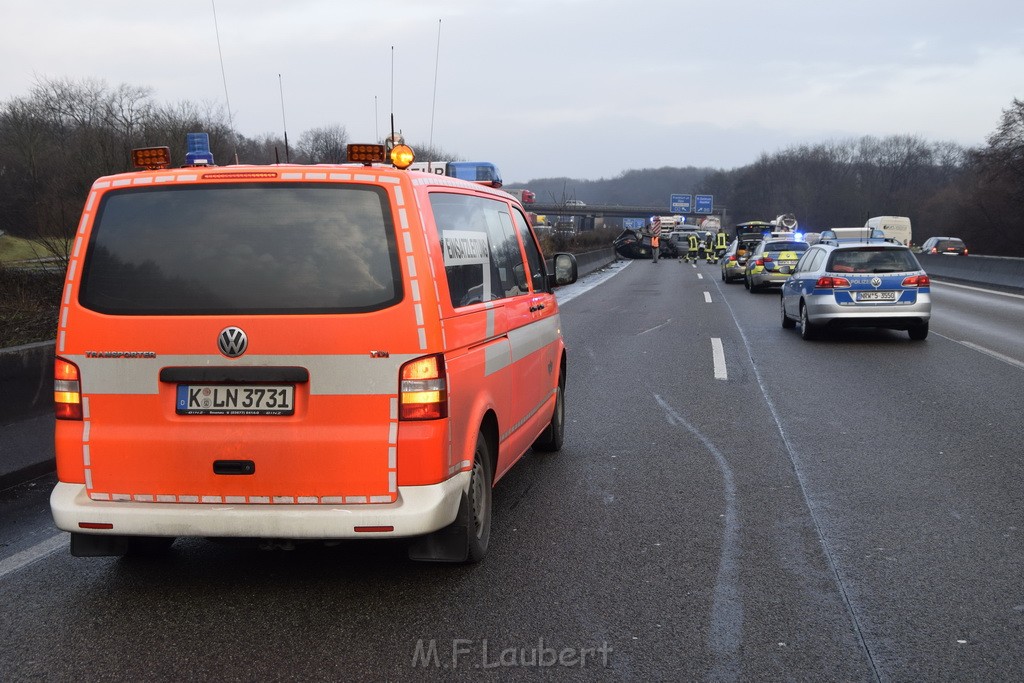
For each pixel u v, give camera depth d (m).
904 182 155.12
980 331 15.59
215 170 3.96
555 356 6.59
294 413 3.84
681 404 8.87
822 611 3.87
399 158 4.24
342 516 3.80
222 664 3.38
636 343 13.97
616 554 4.62
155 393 3.89
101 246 3.98
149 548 4.64
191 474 3.88
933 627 3.70
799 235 28.05
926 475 6.16
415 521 3.80
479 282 4.68
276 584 4.23
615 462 6.59
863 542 4.79
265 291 3.86
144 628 3.73
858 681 3.24
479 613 3.86
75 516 3.91
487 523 4.64
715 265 47.09
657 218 56.88
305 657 3.44
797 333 15.45
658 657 3.44
